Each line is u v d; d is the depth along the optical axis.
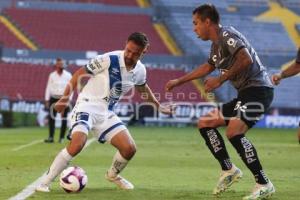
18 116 76.56
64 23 99.69
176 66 93.00
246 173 25.47
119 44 98.00
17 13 99.06
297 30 104.00
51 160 30.72
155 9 102.25
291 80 94.94
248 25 103.50
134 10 102.50
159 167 28.00
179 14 101.88
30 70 91.81
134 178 23.41
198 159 32.78
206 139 18.20
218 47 17.44
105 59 18.73
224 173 18.20
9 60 92.25
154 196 18.09
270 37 102.19
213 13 17.44
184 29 99.56
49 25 98.62
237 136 17.30
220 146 18.09
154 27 100.69
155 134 60.59
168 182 22.12
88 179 22.73
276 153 38.88
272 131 74.19
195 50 95.81
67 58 93.31
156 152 37.72
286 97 93.94
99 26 100.25
